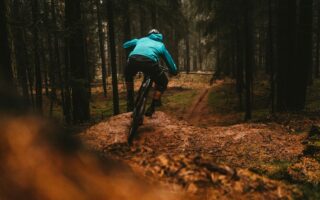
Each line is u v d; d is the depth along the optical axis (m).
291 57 14.96
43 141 0.91
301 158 5.32
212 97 27.09
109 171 1.14
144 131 6.71
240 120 17.36
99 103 27.00
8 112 0.87
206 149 6.39
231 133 7.32
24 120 0.89
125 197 1.09
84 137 6.10
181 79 42.34
